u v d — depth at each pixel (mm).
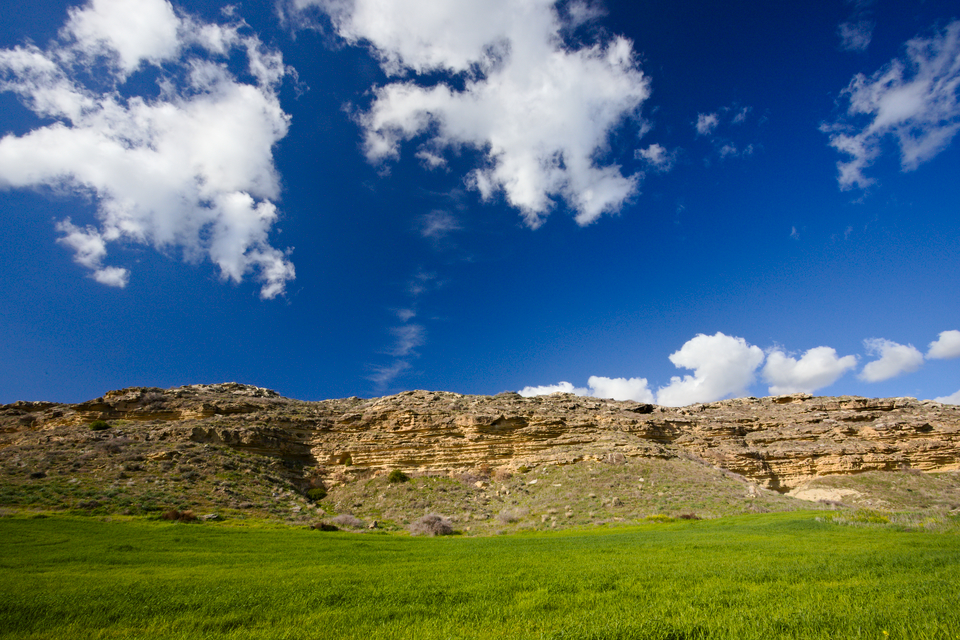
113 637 10547
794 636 8117
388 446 75188
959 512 35406
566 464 69625
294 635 9836
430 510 58938
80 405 73312
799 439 85188
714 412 102062
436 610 11797
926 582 12547
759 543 25453
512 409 84750
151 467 56125
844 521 32594
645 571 17188
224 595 14664
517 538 39344
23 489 44906
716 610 10422
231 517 46625
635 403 103750
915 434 80125
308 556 27656
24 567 23500
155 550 29656
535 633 9203
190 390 83500
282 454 72188
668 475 62938
